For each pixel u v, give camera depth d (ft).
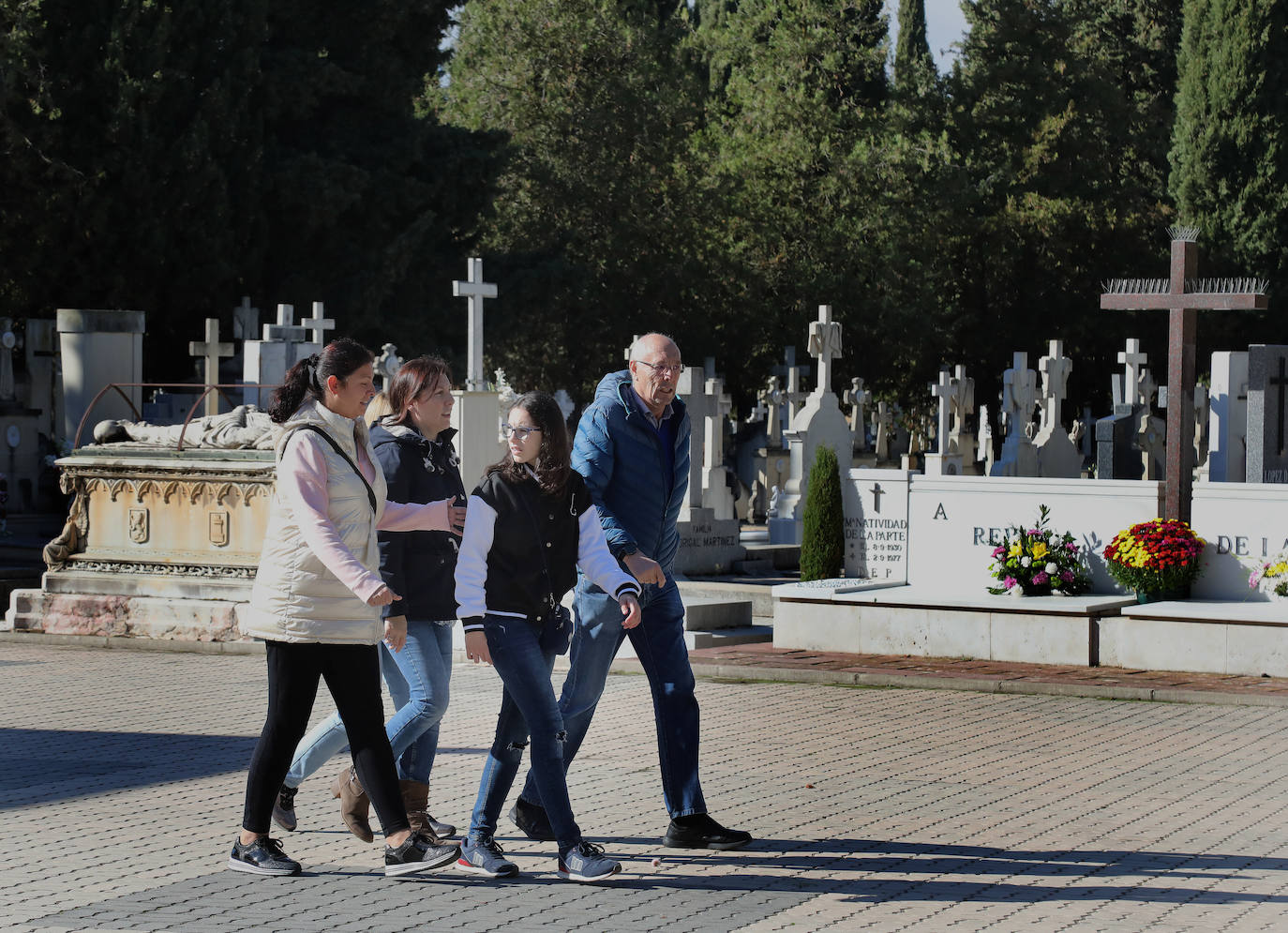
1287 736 32.60
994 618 42.55
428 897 20.30
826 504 51.83
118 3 119.96
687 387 62.69
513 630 21.33
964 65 199.21
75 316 79.20
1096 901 20.08
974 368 189.67
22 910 19.52
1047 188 185.16
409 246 135.33
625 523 23.38
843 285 173.88
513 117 174.09
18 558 66.23
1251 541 41.70
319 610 20.71
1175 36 209.97
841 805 25.91
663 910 19.63
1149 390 106.22
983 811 25.48
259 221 128.26
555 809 21.16
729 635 46.42
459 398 53.11
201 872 21.61
